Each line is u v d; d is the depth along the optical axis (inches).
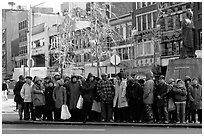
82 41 2308.1
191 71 931.3
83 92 748.0
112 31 2166.6
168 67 986.1
